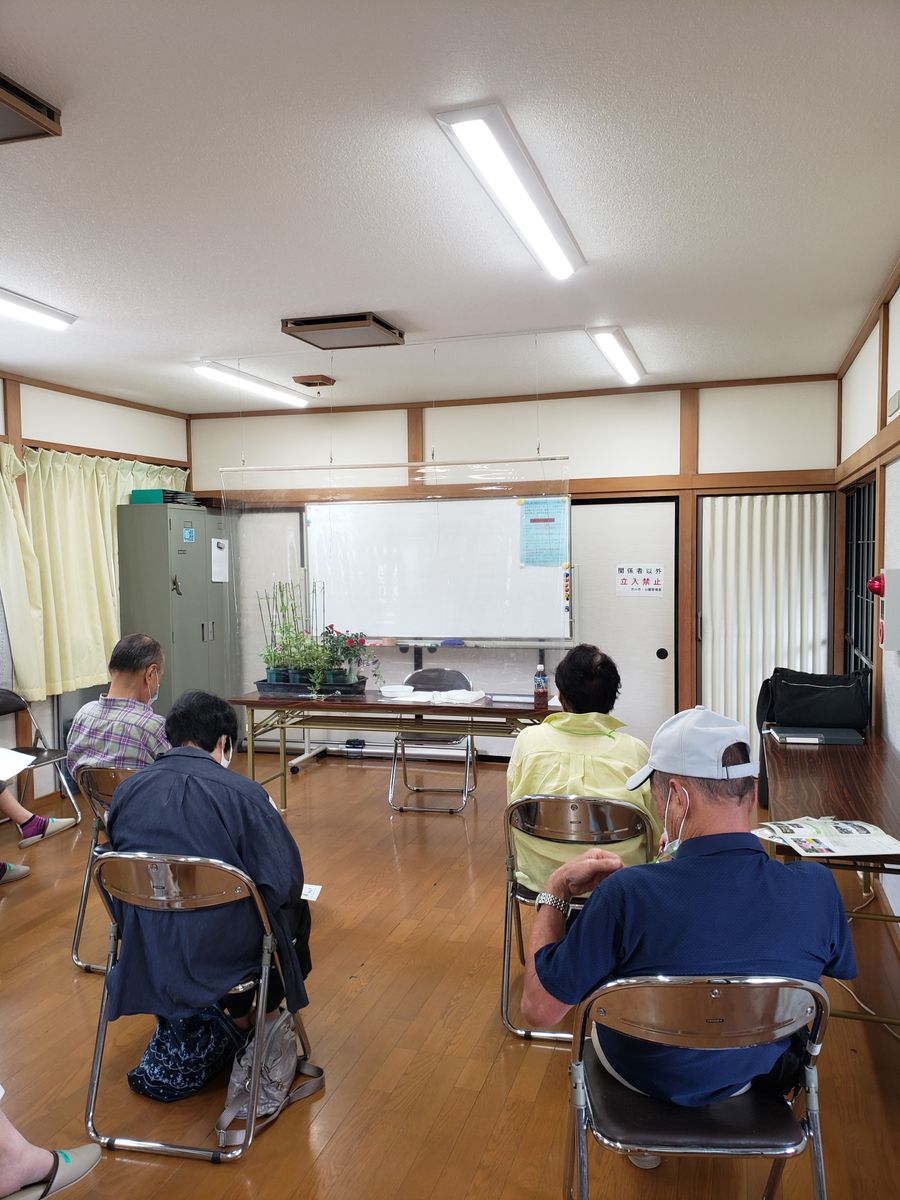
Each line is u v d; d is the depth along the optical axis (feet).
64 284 11.76
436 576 16.56
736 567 19.19
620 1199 6.65
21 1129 7.57
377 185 8.68
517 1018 9.18
